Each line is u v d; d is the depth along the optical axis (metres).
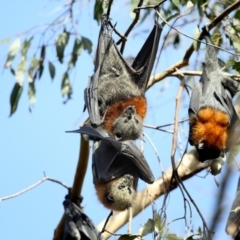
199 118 12.63
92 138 11.82
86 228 13.44
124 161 12.09
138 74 12.25
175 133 10.77
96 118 11.05
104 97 11.88
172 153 10.41
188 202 9.91
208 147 12.16
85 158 12.65
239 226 9.57
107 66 12.11
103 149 12.29
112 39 12.10
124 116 11.38
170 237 9.55
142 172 11.16
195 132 12.53
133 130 11.30
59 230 14.31
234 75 12.62
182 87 12.04
